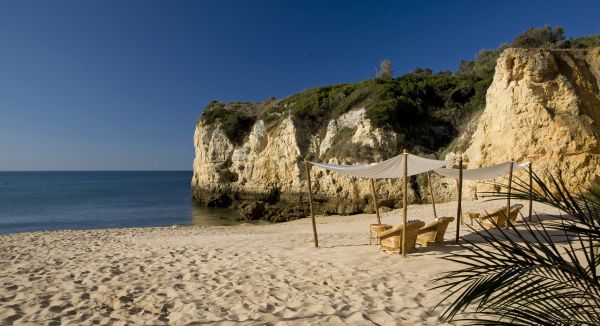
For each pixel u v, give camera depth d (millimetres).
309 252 8805
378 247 8984
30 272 7348
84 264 8055
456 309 2082
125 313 4840
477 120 24812
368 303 4984
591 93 20016
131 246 10734
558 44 29500
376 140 27312
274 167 32625
